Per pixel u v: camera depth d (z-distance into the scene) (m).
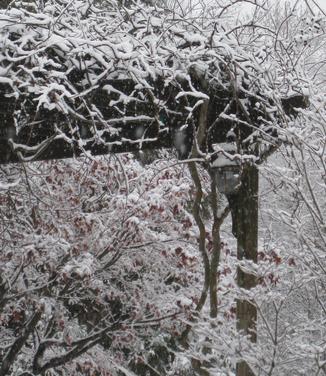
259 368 4.95
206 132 5.26
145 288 8.86
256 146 5.79
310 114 5.32
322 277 5.35
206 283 5.72
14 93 4.04
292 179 5.38
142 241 8.13
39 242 7.48
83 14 5.11
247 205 5.71
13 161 4.51
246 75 5.46
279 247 6.30
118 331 8.94
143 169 8.43
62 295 8.46
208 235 7.79
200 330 4.96
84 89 4.47
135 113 4.79
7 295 8.24
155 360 11.48
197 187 5.50
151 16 5.09
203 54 5.04
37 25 4.26
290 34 6.33
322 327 5.23
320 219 5.32
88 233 8.02
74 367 9.32
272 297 5.05
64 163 8.07
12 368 9.64
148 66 4.55
